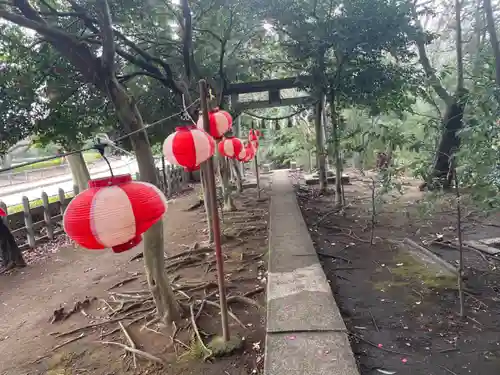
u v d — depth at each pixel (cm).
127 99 444
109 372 375
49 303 555
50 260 766
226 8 879
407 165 579
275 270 529
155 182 459
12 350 434
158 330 442
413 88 916
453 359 352
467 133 412
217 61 1032
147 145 455
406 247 664
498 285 493
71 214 244
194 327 424
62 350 422
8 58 577
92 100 738
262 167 2094
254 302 488
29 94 599
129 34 793
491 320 412
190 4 862
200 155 363
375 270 581
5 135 601
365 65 898
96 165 2236
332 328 366
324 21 891
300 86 1020
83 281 632
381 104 916
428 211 485
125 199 248
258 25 997
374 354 368
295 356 326
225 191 1069
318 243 739
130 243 262
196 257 680
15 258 730
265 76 1341
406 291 498
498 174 396
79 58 440
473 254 604
